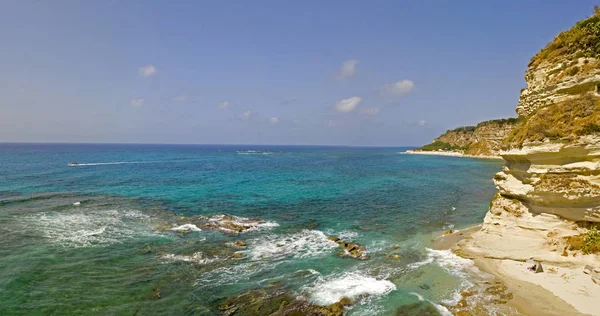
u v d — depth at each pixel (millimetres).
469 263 16828
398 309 12539
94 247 19188
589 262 14578
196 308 12773
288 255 18578
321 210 30609
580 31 18484
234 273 16047
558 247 16156
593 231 15469
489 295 13320
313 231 23562
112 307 12719
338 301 13188
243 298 13555
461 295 13453
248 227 24234
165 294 13875
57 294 13516
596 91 16656
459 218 27953
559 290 13156
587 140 14945
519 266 15562
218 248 19562
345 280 15219
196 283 14930
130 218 26250
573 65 18297
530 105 20750
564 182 15805
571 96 17859
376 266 16938
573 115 16203
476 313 11992
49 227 22969
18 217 25531
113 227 23469
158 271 16156
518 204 18891
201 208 30531
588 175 15289
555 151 15773
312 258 18141
